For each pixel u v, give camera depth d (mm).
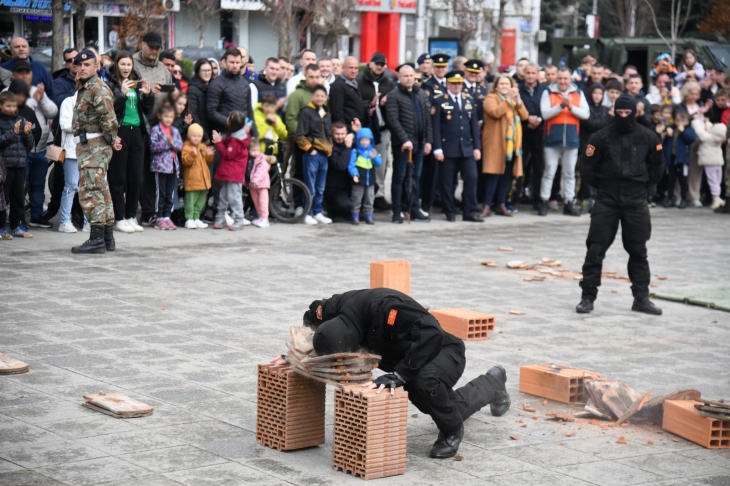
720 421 6555
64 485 5441
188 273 11539
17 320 9086
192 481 5605
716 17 30891
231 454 6105
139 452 6027
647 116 18297
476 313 9477
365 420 5723
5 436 6188
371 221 15961
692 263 13734
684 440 6715
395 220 16219
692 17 37375
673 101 19938
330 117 15633
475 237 15211
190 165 14328
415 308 5965
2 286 10430
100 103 12016
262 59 42219
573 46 30562
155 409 6863
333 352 5895
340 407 5871
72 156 13328
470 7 41188
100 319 9250
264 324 9328
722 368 8484
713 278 12648
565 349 8953
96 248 12383
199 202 14750
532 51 50000
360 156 15594
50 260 11875
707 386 7902
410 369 5863
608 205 10406
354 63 15641
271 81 16141
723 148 19328
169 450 6094
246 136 14508
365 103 15930
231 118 14234
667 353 8945
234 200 14664
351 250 13547
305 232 14898
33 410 6711
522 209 18500
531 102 17531
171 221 14680
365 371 5977
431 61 17141
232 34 40938
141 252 12680
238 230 14734
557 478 5895
